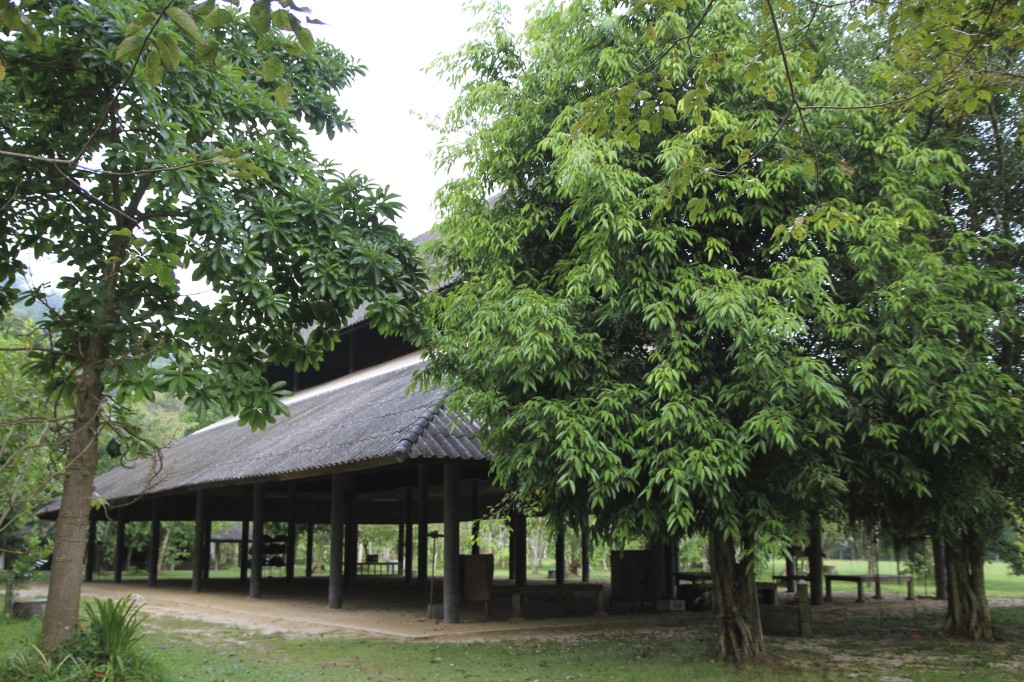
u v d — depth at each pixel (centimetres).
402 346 2155
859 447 894
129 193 795
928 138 1051
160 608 1734
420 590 1955
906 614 1628
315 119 936
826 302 863
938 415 801
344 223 842
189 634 1265
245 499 2577
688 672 915
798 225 695
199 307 756
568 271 925
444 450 1209
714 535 991
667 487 764
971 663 993
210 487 1828
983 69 824
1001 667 963
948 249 932
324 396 2206
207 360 755
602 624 1365
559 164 900
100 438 901
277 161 811
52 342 752
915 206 881
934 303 847
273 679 862
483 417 898
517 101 1027
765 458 857
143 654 774
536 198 1016
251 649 1101
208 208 728
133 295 744
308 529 3031
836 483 802
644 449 804
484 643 1159
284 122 863
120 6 711
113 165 712
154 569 2381
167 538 3434
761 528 822
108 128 741
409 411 1377
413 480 2200
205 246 741
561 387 885
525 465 861
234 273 747
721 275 834
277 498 3030
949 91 734
